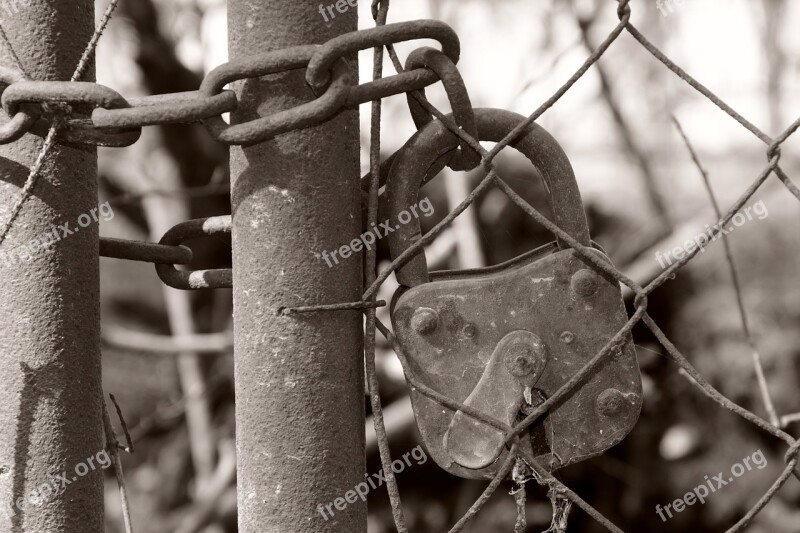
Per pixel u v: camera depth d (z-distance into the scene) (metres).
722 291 1.75
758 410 1.65
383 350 1.49
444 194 1.69
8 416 0.66
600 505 1.78
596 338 0.65
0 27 0.65
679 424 1.71
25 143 0.66
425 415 0.65
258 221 0.64
